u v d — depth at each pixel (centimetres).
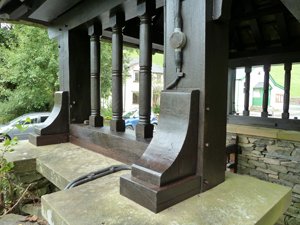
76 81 239
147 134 168
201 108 118
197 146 120
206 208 103
